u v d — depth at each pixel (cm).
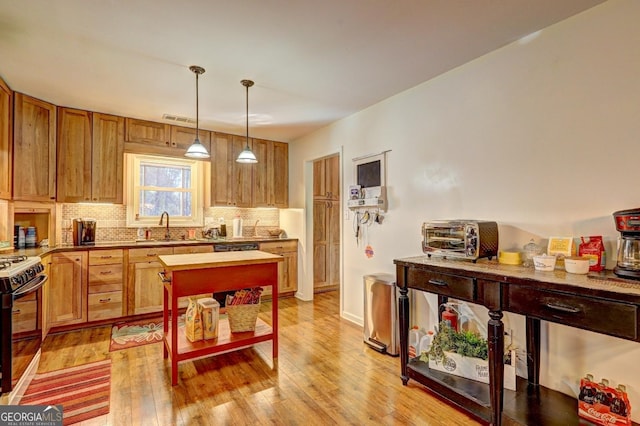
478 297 189
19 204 314
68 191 357
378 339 297
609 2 182
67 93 315
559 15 195
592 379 179
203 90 308
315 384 236
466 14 193
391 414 200
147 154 407
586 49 191
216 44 226
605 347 183
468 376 214
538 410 180
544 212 210
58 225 370
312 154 461
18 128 307
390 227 326
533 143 215
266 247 465
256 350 295
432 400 216
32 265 231
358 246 368
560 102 202
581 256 185
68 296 335
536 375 208
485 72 242
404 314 237
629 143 176
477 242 213
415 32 212
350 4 183
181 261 254
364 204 345
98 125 375
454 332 229
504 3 182
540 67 211
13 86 296
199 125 428
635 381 172
